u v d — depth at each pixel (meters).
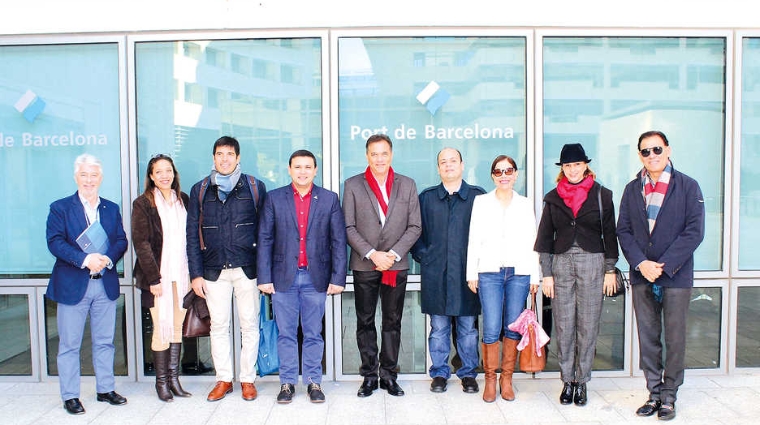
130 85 4.77
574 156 3.98
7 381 4.82
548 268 4.18
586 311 4.07
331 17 4.71
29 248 4.88
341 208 4.33
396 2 4.71
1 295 4.84
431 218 4.30
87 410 4.19
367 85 4.80
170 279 4.22
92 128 4.84
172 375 4.39
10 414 4.13
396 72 4.80
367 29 4.73
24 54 4.84
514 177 4.11
